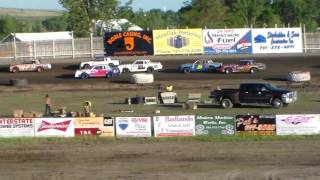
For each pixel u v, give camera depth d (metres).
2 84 108.62
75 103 86.25
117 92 96.88
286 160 47.97
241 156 49.66
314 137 56.12
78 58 140.50
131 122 59.00
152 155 50.91
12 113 75.94
